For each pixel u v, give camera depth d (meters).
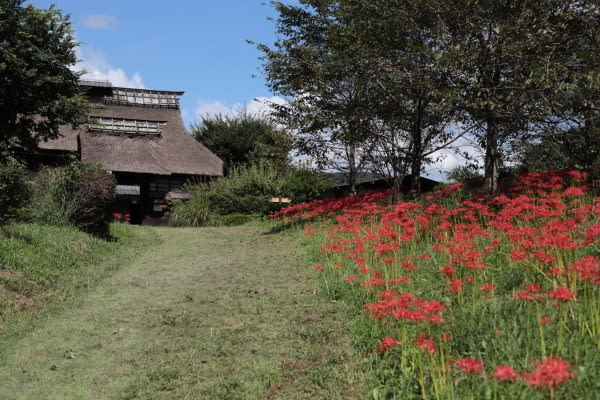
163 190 31.22
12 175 12.55
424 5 11.76
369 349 5.88
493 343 4.91
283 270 10.41
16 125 21.83
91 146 30.72
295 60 15.97
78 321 7.82
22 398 5.38
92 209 14.74
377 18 12.78
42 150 30.14
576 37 10.31
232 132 38.16
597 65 9.84
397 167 15.57
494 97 10.46
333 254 10.09
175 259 12.74
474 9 10.93
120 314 8.12
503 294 6.35
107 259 12.26
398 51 13.03
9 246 10.61
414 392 4.63
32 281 9.47
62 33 21.55
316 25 15.85
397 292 6.89
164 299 8.88
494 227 8.56
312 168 19.42
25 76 20.25
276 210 20.72
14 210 12.70
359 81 14.28
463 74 10.98
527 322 4.90
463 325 5.50
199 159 32.59
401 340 5.29
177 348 6.63
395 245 7.34
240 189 25.41
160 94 37.81
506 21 10.59
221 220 22.97
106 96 36.88
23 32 20.03
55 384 5.73
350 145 15.74
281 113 16.69
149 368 6.09
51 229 13.16
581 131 10.79
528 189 10.31
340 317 7.08
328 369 5.59
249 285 9.43
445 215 9.52
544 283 6.08
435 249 7.71
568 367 3.51
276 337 6.71
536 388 3.89
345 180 26.20
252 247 13.73
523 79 10.59
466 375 4.49
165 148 32.88
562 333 4.71
